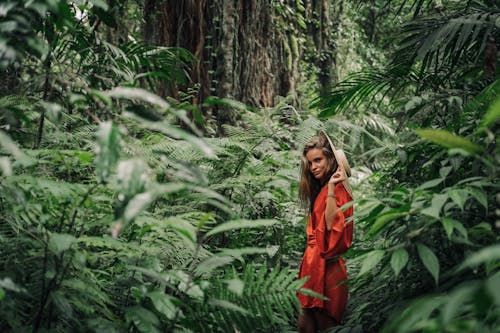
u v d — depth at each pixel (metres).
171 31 5.86
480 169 2.24
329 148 3.21
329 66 7.91
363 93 3.58
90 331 1.88
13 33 1.61
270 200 4.02
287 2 7.21
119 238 2.51
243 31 5.95
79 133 2.85
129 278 2.11
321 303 2.95
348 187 3.09
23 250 1.90
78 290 1.91
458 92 2.96
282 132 4.23
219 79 5.73
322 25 7.89
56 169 2.62
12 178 1.74
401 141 3.03
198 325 2.01
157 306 1.78
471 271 1.94
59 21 2.28
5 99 2.23
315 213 3.15
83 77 2.72
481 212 2.14
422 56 3.00
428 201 2.02
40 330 1.68
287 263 3.84
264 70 6.31
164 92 5.48
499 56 3.05
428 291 2.18
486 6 3.42
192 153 3.11
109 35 5.99
